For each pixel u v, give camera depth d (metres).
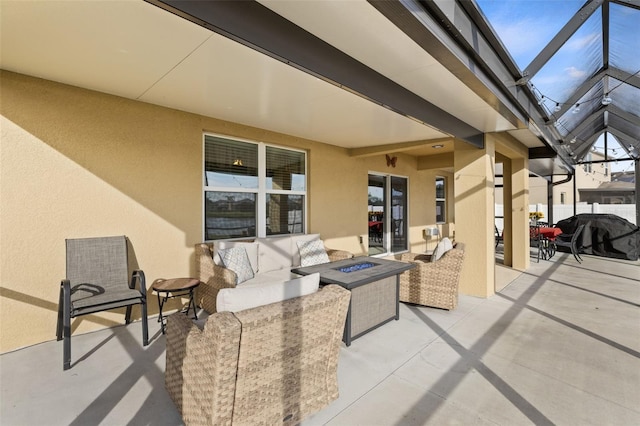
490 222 4.90
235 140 4.68
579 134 7.67
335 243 6.14
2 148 2.85
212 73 2.74
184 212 4.04
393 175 7.86
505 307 4.34
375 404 2.19
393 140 5.54
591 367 2.72
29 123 2.97
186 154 4.04
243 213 4.80
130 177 3.59
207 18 1.66
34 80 2.97
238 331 1.57
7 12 1.84
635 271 6.81
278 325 1.77
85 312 2.73
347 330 3.13
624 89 5.55
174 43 2.22
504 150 5.96
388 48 2.36
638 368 2.70
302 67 2.14
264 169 5.01
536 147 7.10
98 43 2.24
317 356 2.05
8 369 2.60
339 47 2.35
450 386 2.43
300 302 1.90
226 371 1.58
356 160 6.62
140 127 3.64
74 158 3.22
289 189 5.41
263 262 4.40
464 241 4.97
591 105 6.15
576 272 6.76
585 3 3.34
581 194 21.52
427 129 4.62
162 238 3.86
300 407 1.98
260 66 2.58
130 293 3.16
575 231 8.79
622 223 8.60
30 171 2.99
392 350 3.03
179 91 3.20
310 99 3.38
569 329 3.56
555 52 3.77
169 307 3.96
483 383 2.47
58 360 2.75
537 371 2.65
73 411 2.09
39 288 3.05
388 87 2.90
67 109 3.16
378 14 1.93
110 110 3.43
